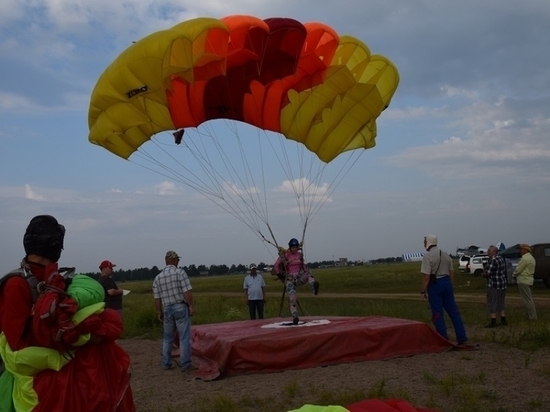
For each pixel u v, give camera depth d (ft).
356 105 30.94
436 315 30.04
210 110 31.76
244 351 26.11
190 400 22.11
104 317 11.21
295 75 30.63
